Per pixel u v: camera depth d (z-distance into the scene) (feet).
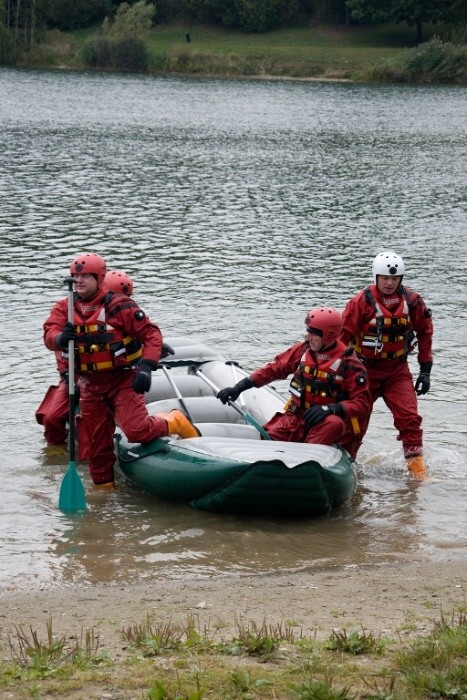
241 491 29.37
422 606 21.88
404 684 16.69
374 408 41.09
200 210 88.53
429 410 40.06
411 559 26.61
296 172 114.93
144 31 293.02
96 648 18.45
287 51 293.43
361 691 16.46
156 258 68.13
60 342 30.81
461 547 27.68
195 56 282.36
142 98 204.95
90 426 31.86
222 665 17.54
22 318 51.52
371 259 70.13
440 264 69.21
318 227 82.53
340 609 21.65
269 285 61.11
